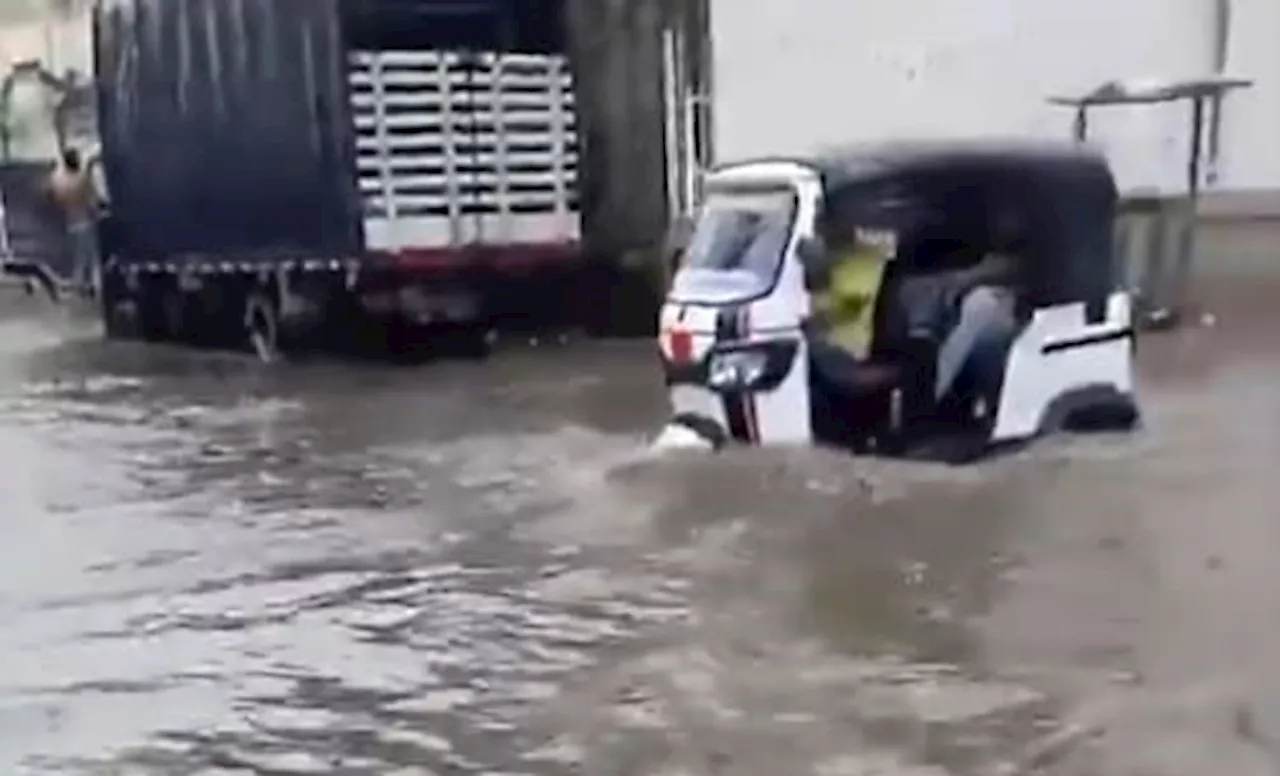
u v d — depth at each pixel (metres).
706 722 9.45
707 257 15.93
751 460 15.41
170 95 27.88
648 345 26.89
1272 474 14.63
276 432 19.88
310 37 25.55
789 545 13.07
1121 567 12.14
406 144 25.89
